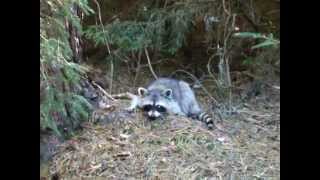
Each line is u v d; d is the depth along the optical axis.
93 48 4.79
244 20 4.59
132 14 4.76
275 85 4.30
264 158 3.40
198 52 4.82
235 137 3.62
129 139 3.52
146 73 4.64
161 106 3.82
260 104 4.12
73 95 3.45
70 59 3.58
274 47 4.14
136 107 3.85
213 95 4.27
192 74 4.61
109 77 4.45
